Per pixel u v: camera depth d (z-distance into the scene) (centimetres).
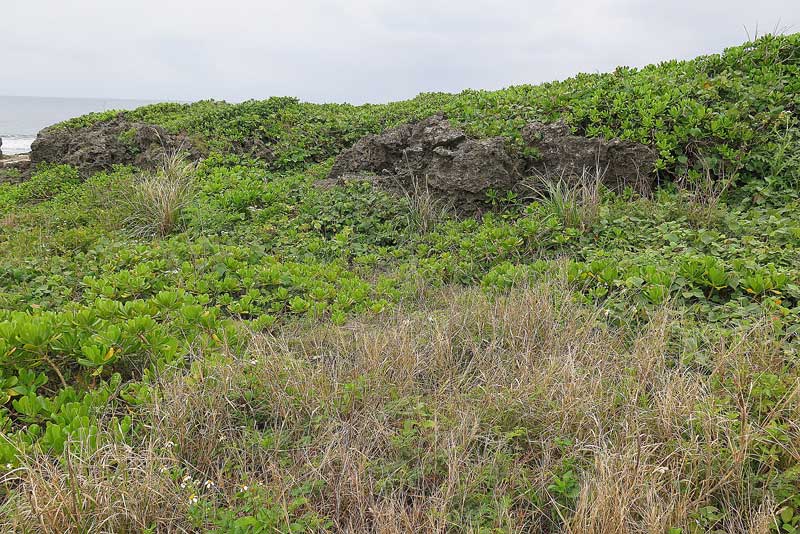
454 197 758
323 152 1144
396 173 854
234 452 297
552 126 782
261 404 336
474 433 292
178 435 298
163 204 788
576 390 315
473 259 607
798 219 572
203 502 257
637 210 638
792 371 321
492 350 387
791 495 246
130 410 324
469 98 1032
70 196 1012
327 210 764
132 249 659
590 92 848
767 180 664
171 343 381
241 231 731
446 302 509
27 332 336
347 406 330
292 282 547
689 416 289
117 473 257
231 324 438
